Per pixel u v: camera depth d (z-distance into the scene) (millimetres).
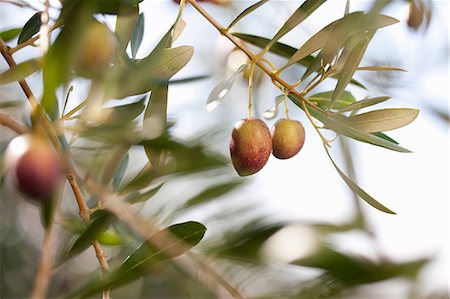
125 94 533
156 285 770
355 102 576
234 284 619
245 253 564
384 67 580
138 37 604
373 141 557
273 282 604
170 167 572
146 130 544
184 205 661
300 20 566
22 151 485
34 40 555
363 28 557
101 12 525
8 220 1578
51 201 536
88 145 612
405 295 554
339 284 533
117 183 663
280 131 580
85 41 486
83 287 544
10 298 1570
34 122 488
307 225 550
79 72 489
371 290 547
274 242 549
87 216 588
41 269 528
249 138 568
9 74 497
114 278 546
